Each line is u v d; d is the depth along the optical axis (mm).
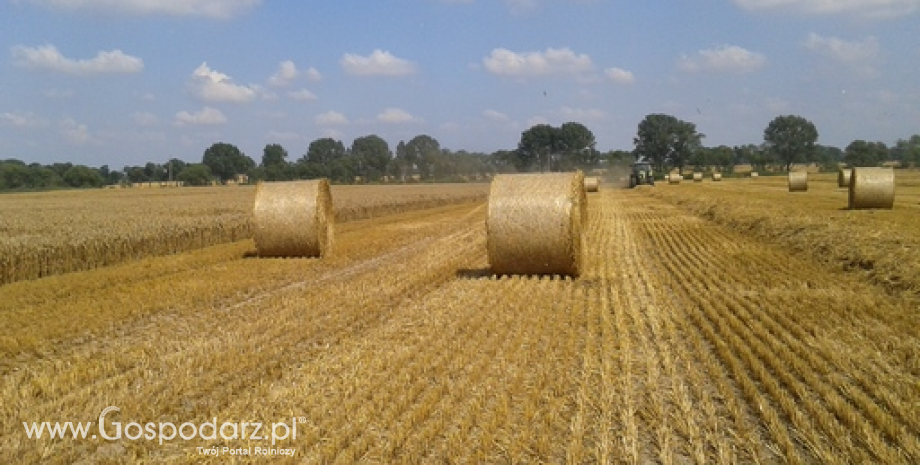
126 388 6965
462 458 5297
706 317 9648
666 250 17094
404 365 7684
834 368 7168
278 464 5172
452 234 23500
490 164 134125
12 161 117688
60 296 12273
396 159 128125
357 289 12508
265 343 8734
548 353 7980
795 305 10031
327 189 17938
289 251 17312
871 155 91125
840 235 15219
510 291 11992
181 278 13938
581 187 14992
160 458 5367
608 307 10523
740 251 16375
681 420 5855
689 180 77500
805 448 5395
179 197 51469
